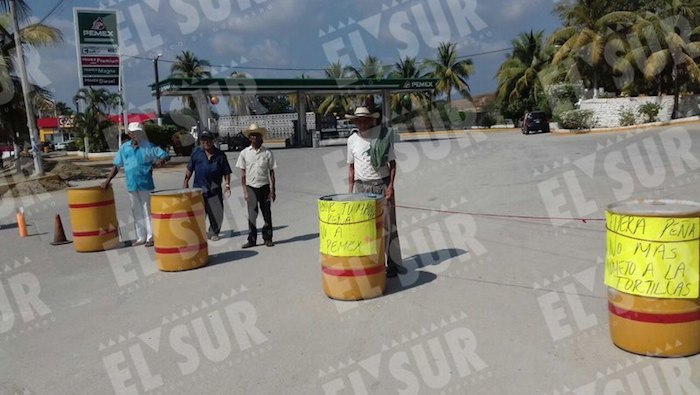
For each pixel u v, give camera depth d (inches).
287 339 213.6
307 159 1088.2
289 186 691.4
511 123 2240.4
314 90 1563.7
